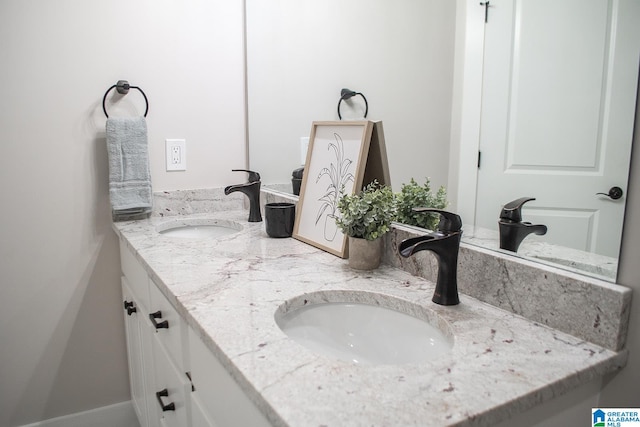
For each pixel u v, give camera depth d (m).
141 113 1.80
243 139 2.04
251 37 1.94
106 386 1.91
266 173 1.97
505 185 0.94
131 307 1.60
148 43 1.77
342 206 1.19
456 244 0.91
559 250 0.83
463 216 1.05
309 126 1.68
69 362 1.82
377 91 1.34
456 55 1.06
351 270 1.19
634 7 0.69
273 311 0.90
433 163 1.14
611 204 0.74
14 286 1.68
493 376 0.65
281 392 0.60
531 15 0.86
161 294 1.20
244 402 0.71
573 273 0.80
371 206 1.15
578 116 0.78
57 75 1.63
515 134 0.91
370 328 1.01
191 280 1.09
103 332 1.87
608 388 0.75
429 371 0.66
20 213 1.65
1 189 1.60
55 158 1.67
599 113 0.75
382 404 0.58
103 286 1.84
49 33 1.60
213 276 1.12
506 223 0.93
